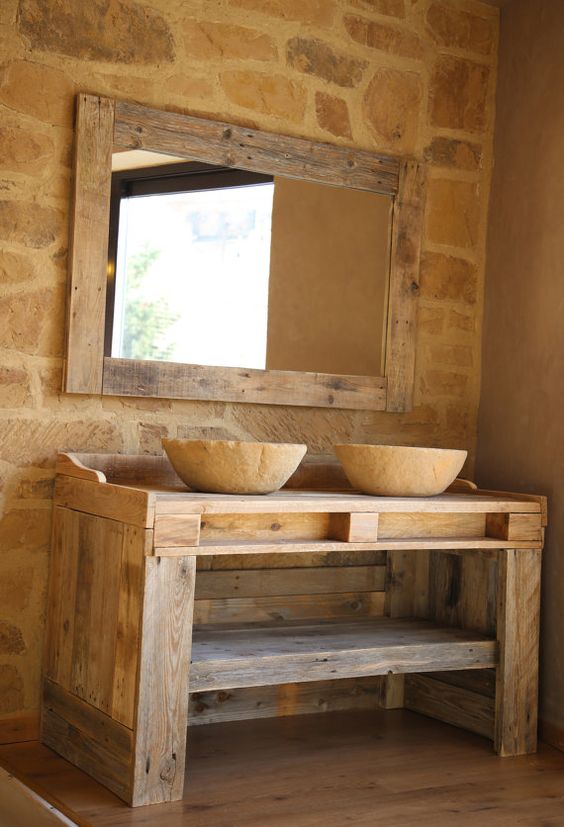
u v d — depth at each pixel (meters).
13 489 2.83
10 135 2.80
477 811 2.46
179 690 2.46
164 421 3.05
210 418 3.12
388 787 2.62
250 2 3.16
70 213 2.88
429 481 2.92
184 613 2.46
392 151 3.42
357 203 3.35
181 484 3.04
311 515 2.69
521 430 3.35
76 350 2.86
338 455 3.01
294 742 2.98
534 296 3.33
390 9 3.42
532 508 2.99
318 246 3.28
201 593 3.09
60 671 2.78
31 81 2.82
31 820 1.39
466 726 3.17
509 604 2.96
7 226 2.80
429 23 3.50
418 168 3.44
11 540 2.83
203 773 2.66
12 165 2.80
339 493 3.03
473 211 3.58
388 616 3.42
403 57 3.45
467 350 3.57
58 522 2.85
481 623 3.18
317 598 3.31
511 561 2.97
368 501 2.71
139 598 2.40
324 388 3.27
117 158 2.93
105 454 2.93
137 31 2.97
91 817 2.32
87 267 2.87
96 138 2.88
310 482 3.28
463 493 3.26
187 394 3.04
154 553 2.39
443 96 3.53
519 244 3.43
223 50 3.11
